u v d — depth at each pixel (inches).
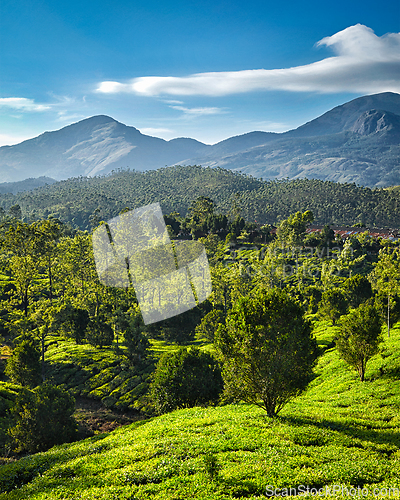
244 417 930.1
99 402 1984.5
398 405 1093.1
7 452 1266.0
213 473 574.2
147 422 1168.2
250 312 882.8
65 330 2906.0
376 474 557.3
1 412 1568.7
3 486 679.7
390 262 2379.4
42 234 3919.8
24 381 1966.0
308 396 1428.4
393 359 1537.9
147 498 513.0
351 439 737.6
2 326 3095.5
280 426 809.5
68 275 3821.4
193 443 725.3
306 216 6348.4
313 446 692.7
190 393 1250.0
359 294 2736.2
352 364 1441.9
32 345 2095.2
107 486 577.3
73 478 633.6
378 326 1401.3
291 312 882.8
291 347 837.2
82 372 2293.3
